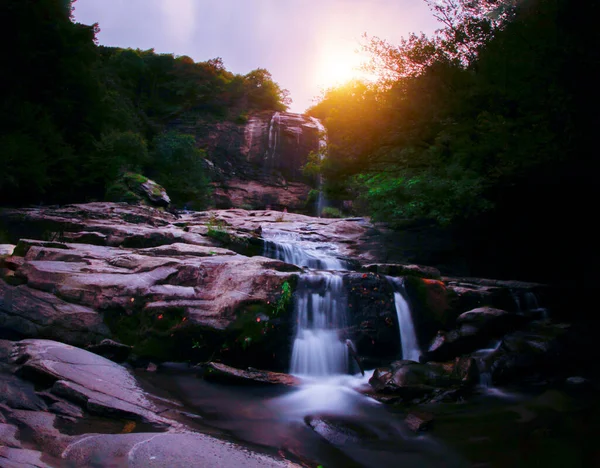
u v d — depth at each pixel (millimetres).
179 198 29031
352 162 14664
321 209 35969
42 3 16984
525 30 8523
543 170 9992
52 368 4773
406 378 6121
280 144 39406
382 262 12672
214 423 4492
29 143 14875
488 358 6699
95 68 26016
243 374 5926
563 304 9844
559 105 8016
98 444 3500
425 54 11492
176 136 30672
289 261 11508
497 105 9898
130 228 10719
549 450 4199
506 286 10250
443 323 8031
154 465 3232
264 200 36562
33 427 3748
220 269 7578
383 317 7496
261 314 6684
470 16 10445
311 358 6828
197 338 6492
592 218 12617
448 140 11523
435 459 4031
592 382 6422
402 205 12422
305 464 3732
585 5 7199
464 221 13219
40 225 11023
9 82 16078
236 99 46656
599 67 7398
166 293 6914
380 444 4340
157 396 4953
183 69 46938
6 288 6535
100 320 6523
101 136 19281
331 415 5078
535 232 13570
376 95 13273
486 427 4809
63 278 6910
